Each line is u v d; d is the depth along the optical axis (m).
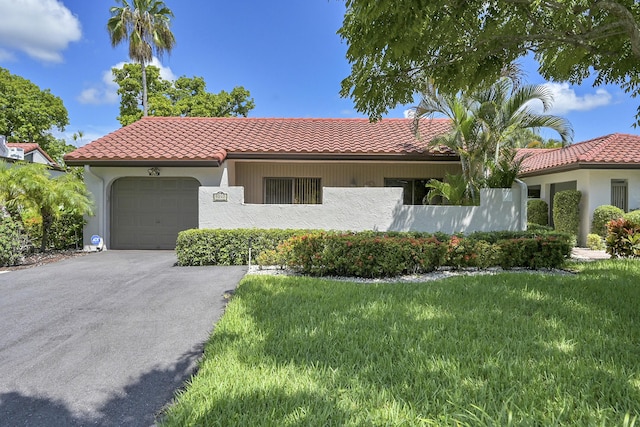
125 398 3.39
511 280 7.29
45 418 3.10
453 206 11.56
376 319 4.95
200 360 4.00
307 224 11.48
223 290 7.12
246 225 11.41
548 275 7.88
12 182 10.66
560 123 11.35
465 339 4.26
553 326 4.69
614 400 2.96
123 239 13.55
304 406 2.91
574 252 13.32
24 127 31.47
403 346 4.06
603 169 14.52
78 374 3.85
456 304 5.67
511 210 11.55
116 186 13.51
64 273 8.77
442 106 12.02
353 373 3.47
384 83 6.60
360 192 11.52
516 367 3.53
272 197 14.97
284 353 3.93
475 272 8.77
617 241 10.90
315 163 14.88
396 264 8.14
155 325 5.26
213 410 2.90
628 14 5.02
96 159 12.20
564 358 3.74
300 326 4.72
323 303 5.75
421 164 15.05
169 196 13.59
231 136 14.73
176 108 33.91
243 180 14.81
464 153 12.15
